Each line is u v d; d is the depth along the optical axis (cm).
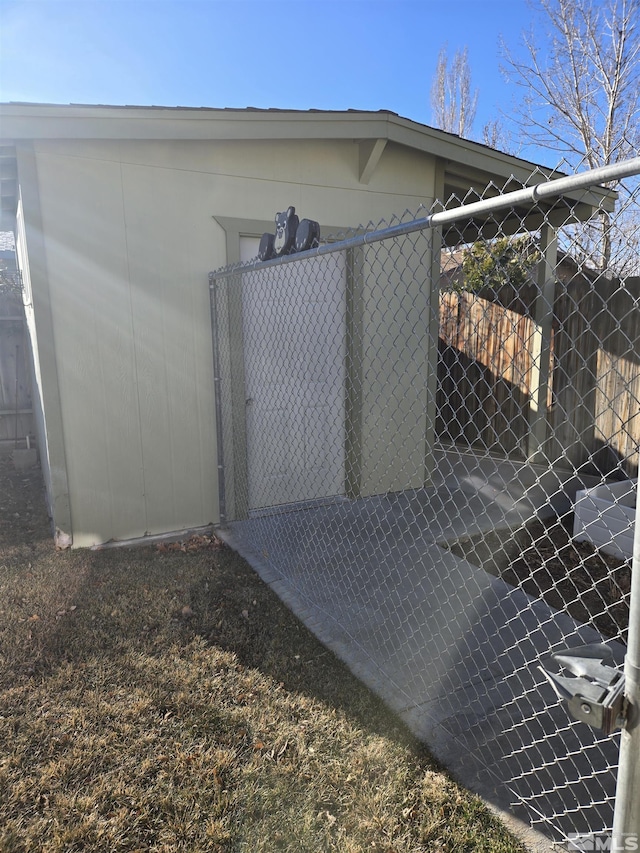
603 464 521
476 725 217
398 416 536
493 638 278
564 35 1164
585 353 530
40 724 220
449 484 557
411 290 527
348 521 459
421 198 527
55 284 383
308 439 498
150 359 422
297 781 191
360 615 305
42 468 611
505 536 423
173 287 424
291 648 274
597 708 106
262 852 165
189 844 168
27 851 166
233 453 457
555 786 176
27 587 344
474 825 172
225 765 198
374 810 178
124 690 242
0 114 336
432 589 321
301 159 463
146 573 365
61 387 393
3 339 714
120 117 362
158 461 434
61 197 378
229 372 446
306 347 485
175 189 416
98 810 180
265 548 404
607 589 325
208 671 255
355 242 242
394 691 238
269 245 356
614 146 1141
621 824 112
